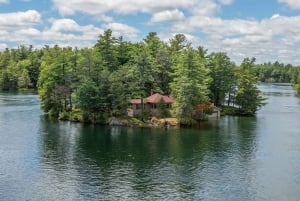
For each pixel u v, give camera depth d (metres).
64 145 78.44
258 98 133.00
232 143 81.62
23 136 86.50
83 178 57.06
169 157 69.69
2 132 90.81
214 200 49.09
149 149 75.88
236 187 53.94
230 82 135.38
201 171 61.12
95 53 126.19
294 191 52.62
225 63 136.00
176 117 106.44
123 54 136.25
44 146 77.00
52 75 119.94
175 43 162.50
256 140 84.88
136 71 110.62
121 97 106.88
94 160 67.19
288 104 171.12
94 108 106.69
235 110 130.88
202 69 112.81
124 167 63.03
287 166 64.31
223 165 64.62
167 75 128.50
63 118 111.62
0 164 63.44
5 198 48.88
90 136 88.12
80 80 112.00
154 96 114.38
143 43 153.25
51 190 51.88
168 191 52.06
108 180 56.31
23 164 63.78
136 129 98.19
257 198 50.00
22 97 180.62
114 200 48.69
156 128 99.81
